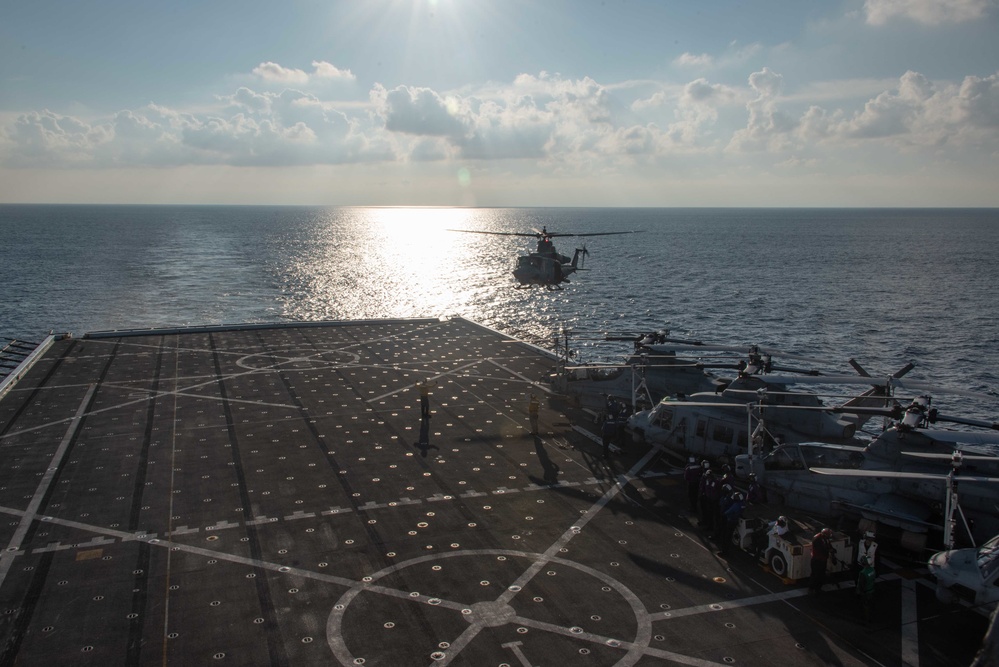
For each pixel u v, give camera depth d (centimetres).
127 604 1988
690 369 3753
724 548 2294
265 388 4309
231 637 1836
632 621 1914
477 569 2194
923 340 7812
